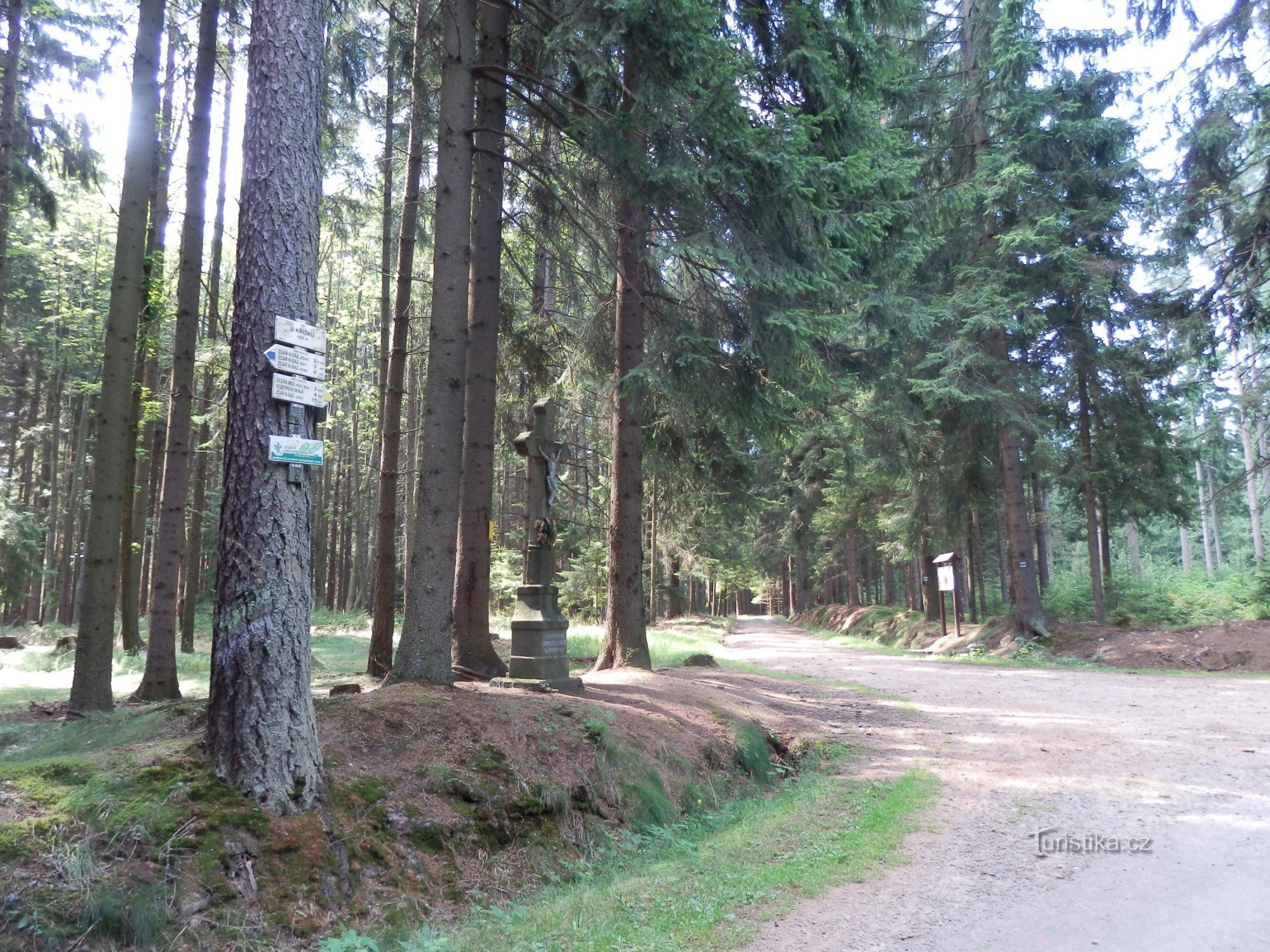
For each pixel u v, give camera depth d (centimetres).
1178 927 452
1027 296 2025
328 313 3122
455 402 916
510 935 468
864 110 1142
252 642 530
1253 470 2020
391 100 1438
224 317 2002
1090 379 2122
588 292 1499
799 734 1119
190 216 1191
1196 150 1853
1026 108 2083
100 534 955
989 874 547
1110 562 2562
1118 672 1759
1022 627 2183
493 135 1141
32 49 1564
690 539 3130
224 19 1378
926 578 2941
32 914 401
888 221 1125
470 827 624
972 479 2458
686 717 1002
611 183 1086
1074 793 751
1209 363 2027
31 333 2644
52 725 903
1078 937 443
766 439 1278
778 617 5956
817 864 573
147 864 451
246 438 541
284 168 560
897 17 1170
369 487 3675
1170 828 638
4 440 3409
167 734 671
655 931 455
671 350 1144
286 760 529
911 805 730
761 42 1037
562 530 2933
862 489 2836
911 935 448
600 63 879
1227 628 1880
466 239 943
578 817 704
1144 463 2128
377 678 1177
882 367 1736
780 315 984
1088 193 2148
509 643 1878
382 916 509
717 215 973
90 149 1662
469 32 972
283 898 477
